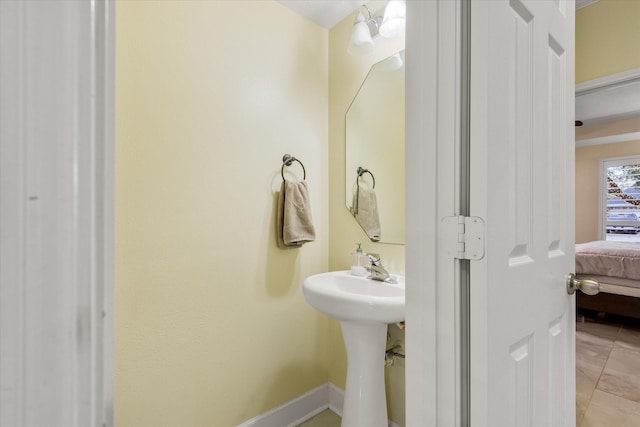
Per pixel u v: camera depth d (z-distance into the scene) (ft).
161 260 4.24
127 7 3.97
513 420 2.24
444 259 2.17
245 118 5.01
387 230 5.15
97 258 0.95
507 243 2.18
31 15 0.85
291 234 5.18
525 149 2.42
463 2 2.11
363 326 4.40
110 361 1.00
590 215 13.60
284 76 5.50
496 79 2.07
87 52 0.92
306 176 5.81
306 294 4.24
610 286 8.81
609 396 5.84
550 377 2.79
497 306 2.08
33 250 0.84
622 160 12.75
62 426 0.87
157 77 4.19
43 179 0.85
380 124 5.26
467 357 2.13
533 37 2.54
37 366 0.85
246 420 5.01
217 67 4.72
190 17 4.47
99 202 0.96
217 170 4.71
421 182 2.27
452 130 2.11
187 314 4.45
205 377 4.61
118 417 3.94
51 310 0.86
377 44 5.36
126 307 3.99
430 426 2.21
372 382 4.47
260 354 5.18
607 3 5.43
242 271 4.98
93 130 0.94
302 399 5.65
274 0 5.39
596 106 9.46
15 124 0.83
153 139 4.16
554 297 2.87
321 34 6.07
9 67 0.82
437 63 2.18
